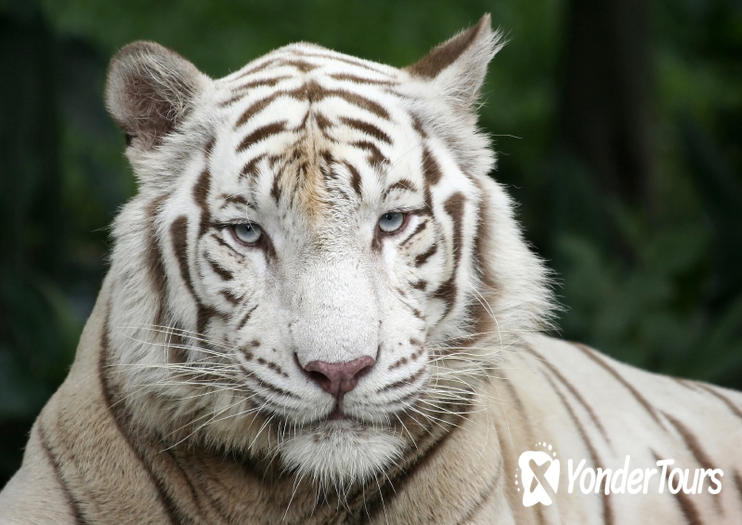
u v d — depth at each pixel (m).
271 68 6.67
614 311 13.64
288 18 23.27
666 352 13.61
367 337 5.85
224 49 22.20
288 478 6.43
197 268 6.24
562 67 19.56
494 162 6.90
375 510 6.54
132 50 6.55
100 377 6.60
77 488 6.46
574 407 8.03
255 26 22.94
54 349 12.35
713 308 15.69
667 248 14.11
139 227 6.49
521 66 24.69
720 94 24.38
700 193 16.17
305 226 5.96
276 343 5.96
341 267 5.92
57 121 16.00
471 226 6.57
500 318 6.69
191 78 6.57
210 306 6.23
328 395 5.88
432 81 6.70
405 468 6.51
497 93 23.77
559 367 8.40
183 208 6.32
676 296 16.11
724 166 16.11
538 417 7.66
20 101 15.36
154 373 6.37
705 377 13.28
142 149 6.63
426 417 6.38
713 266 15.88
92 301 16.03
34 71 15.56
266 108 6.30
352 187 6.01
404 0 24.11
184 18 22.62
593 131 19.14
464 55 6.79
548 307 6.99
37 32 15.59
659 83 22.95
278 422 6.16
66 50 16.48
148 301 6.42
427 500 6.52
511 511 6.96
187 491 6.46
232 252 6.15
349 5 23.70
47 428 6.72
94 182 17.00
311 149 6.05
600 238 16.16
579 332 13.70
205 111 6.50
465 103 6.86
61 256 16.33
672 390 8.94
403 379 6.05
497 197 6.82
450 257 6.42
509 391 7.67
